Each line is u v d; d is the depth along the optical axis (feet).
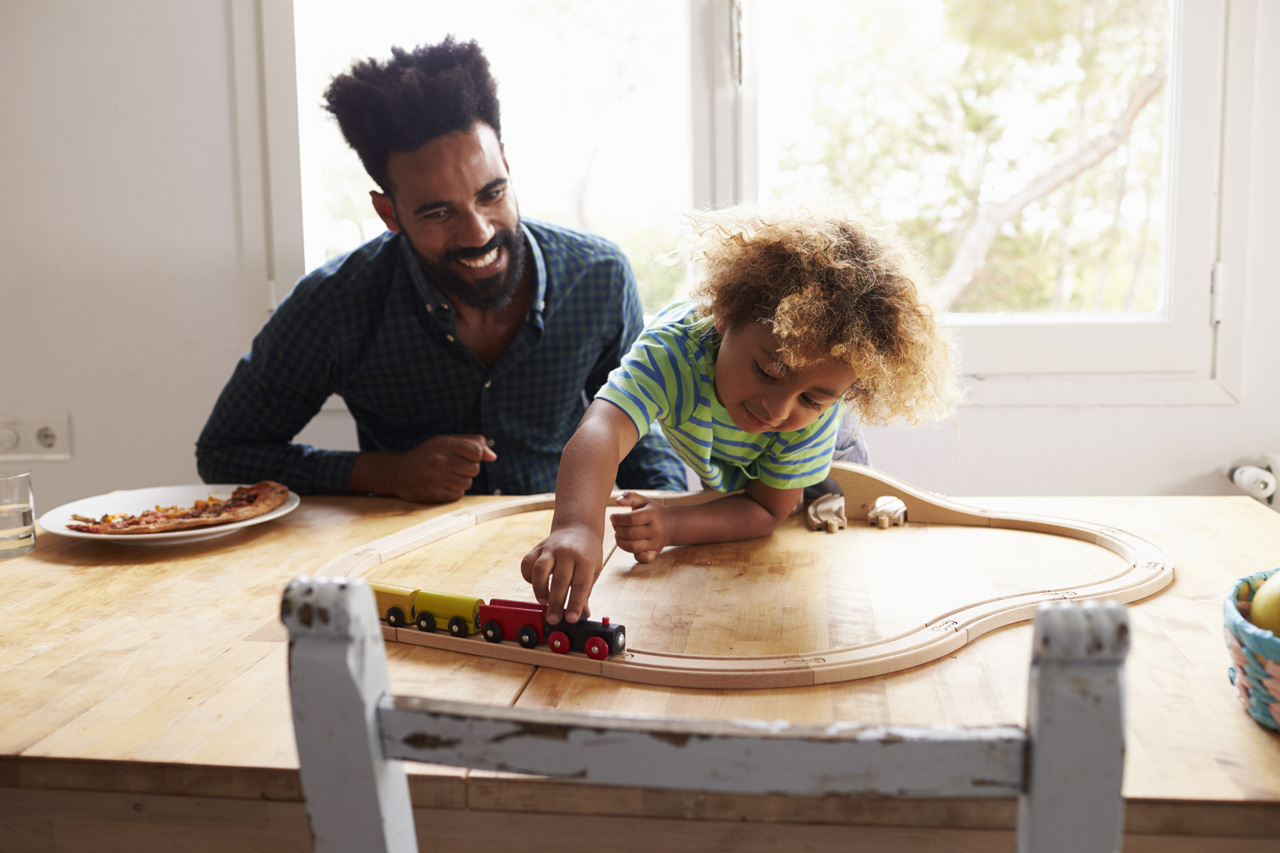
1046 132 5.58
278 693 2.06
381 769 1.34
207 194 5.74
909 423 3.13
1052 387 5.47
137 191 5.77
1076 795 1.18
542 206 5.94
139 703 2.02
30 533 3.17
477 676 2.15
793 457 3.15
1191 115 5.23
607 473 2.75
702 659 2.13
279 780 1.75
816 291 2.60
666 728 1.27
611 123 5.80
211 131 5.69
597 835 1.79
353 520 3.56
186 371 5.91
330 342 4.35
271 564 3.02
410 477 3.84
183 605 2.64
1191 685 2.00
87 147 5.75
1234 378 5.37
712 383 3.09
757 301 2.77
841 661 2.09
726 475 3.48
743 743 1.25
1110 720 1.16
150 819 1.88
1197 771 1.66
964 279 5.78
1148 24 5.37
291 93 5.62
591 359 4.69
